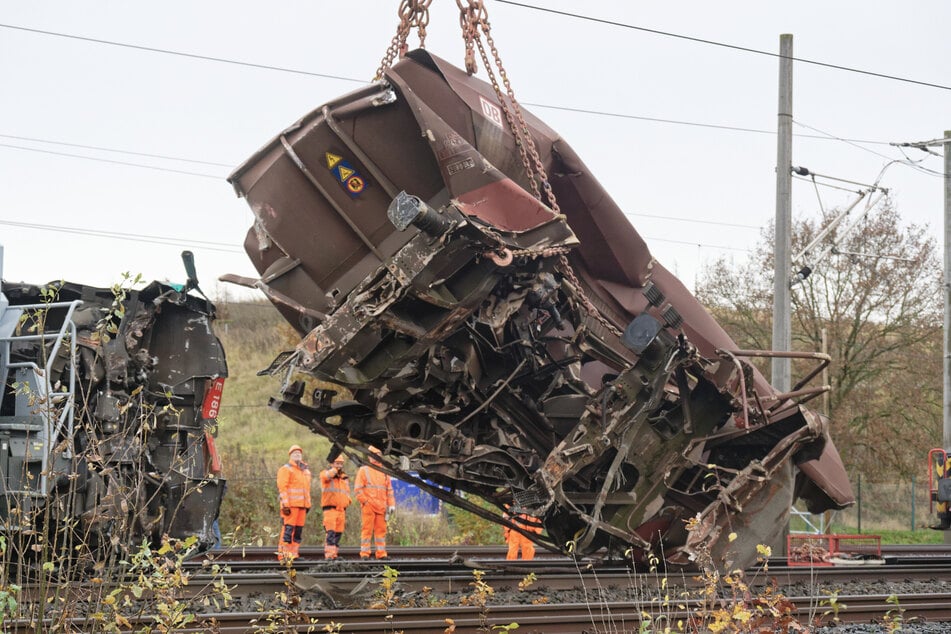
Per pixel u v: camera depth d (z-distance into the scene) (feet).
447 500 40.57
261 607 31.94
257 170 36.73
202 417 41.14
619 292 39.58
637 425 37.83
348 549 61.16
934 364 112.57
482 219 33.45
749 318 113.50
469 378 38.19
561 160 37.32
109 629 23.59
